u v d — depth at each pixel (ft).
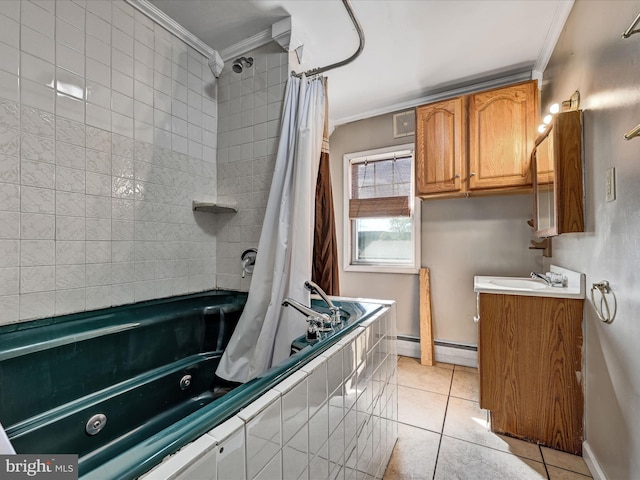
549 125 5.31
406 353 8.96
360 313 4.50
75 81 4.54
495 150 7.06
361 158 9.82
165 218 5.86
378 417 4.29
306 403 2.51
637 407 3.23
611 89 3.88
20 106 3.98
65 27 4.43
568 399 4.89
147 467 1.47
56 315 4.33
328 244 5.77
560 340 4.96
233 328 5.79
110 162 4.99
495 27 5.98
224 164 6.79
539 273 7.59
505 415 5.27
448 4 5.39
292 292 5.11
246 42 6.35
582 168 4.81
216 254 6.88
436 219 8.72
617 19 3.72
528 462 4.63
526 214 7.76
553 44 6.38
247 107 6.48
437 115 7.71
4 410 3.20
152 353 4.70
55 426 3.43
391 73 7.58
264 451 2.03
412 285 8.99
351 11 5.11
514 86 6.92
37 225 4.15
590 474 4.37
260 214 6.31
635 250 3.27
